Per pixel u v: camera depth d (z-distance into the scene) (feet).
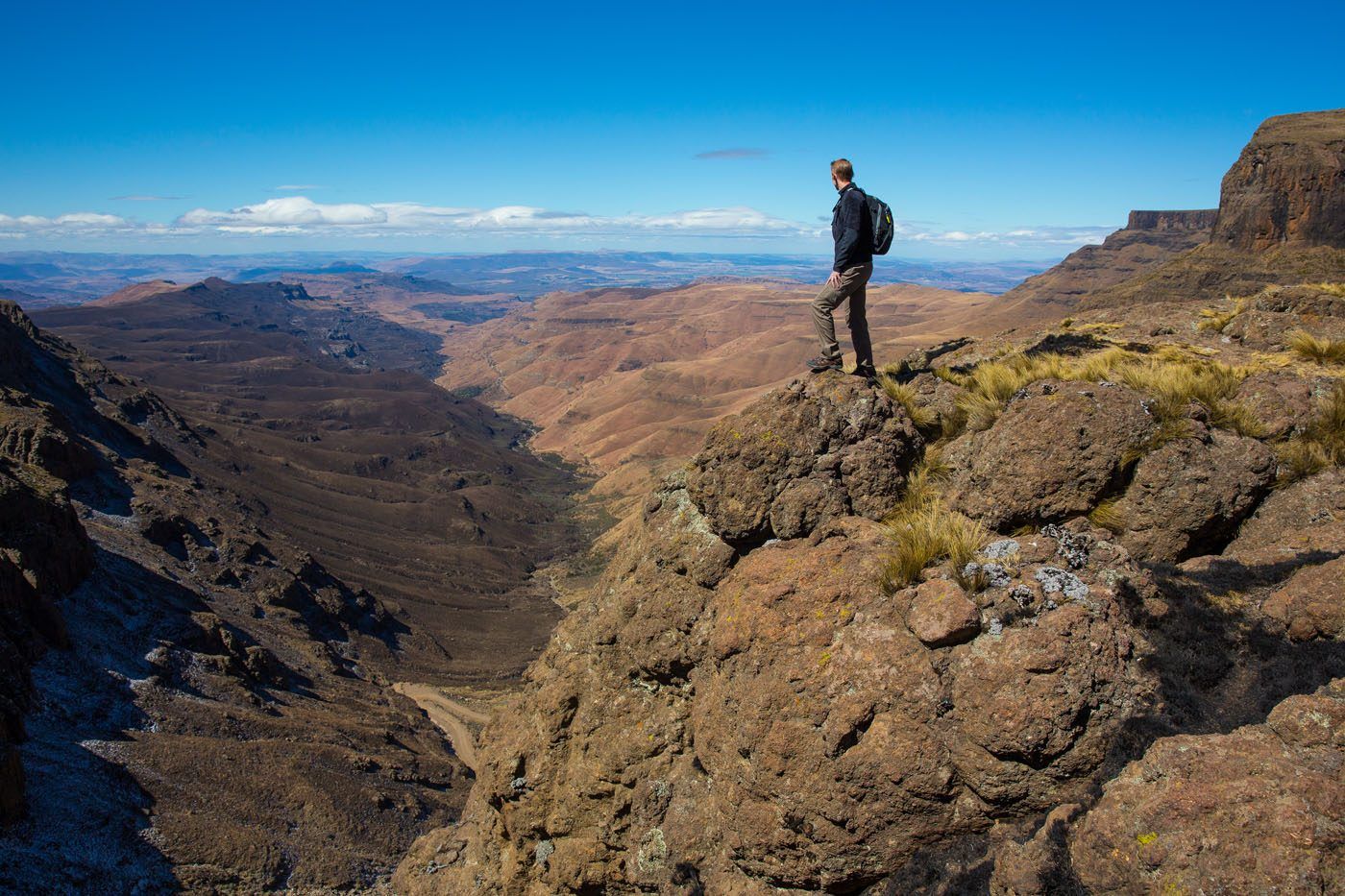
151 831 173.37
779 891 30.09
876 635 28.48
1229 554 31.55
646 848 36.35
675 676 37.70
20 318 563.48
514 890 45.37
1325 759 18.95
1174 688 24.47
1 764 154.30
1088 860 20.61
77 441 381.60
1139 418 32.17
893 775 26.58
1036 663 25.00
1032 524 32.27
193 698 239.50
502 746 47.96
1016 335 60.18
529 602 554.05
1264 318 49.16
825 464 34.73
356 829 205.16
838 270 37.73
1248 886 17.46
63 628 225.35
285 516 552.00
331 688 316.19
